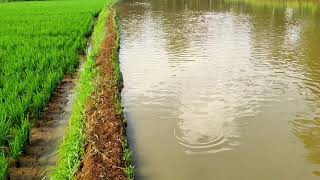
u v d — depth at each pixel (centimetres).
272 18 2817
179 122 970
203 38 2011
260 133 904
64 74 1351
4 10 3412
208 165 779
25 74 1204
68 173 679
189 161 794
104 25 2252
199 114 1014
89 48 1836
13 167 773
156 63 1520
